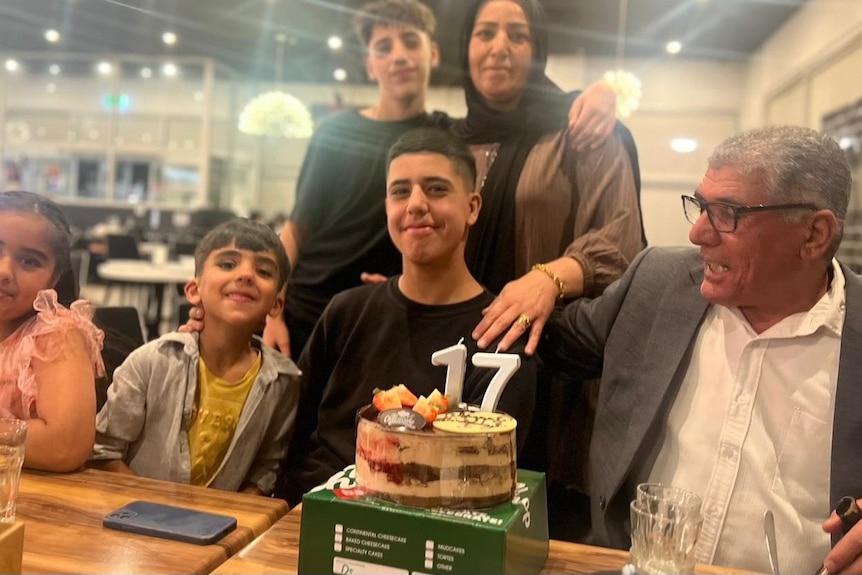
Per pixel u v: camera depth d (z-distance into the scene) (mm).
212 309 1509
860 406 1171
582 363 1596
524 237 1927
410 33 2305
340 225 2354
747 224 1182
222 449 1532
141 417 1499
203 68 7512
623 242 1852
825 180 1172
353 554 893
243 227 1552
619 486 1353
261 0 4199
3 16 5613
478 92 1996
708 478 1277
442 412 1007
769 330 1267
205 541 1008
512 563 864
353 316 1654
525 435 1480
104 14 5125
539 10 1960
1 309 1346
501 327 1497
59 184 8219
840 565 1028
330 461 1583
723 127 4660
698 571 1006
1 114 8203
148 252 6238
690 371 1339
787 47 4602
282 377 1598
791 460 1229
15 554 848
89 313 1444
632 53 4145
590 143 1902
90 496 1157
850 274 1298
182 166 7906
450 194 1519
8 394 1324
